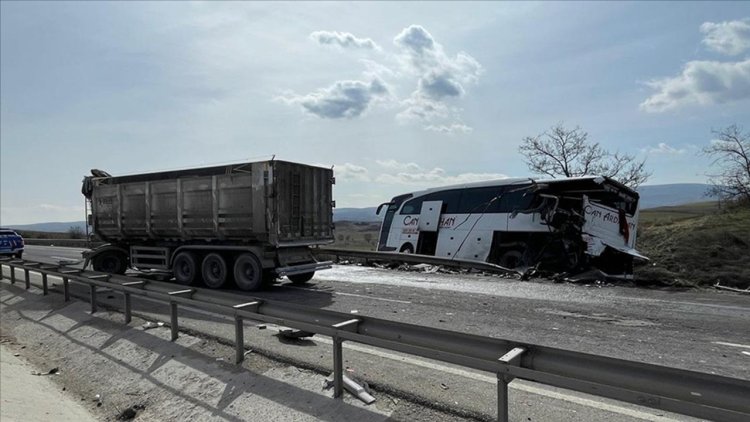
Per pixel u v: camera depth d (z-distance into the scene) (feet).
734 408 9.08
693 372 9.60
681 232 57.16
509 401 14.39
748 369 18.06
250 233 38.75
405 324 14.28
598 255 47.34
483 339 12.75
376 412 13.91
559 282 45.55
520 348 12.07
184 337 22.58
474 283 44.50
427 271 55.77
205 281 41.63
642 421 13.02
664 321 26.91
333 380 15.46
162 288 24.43
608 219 48.57
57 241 130.11
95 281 29.07
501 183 55.11
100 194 49.01
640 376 10.27
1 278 48.01
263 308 18.71
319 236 42.57
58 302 34.60
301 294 37.40
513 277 49.29
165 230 43.68
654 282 45.75
